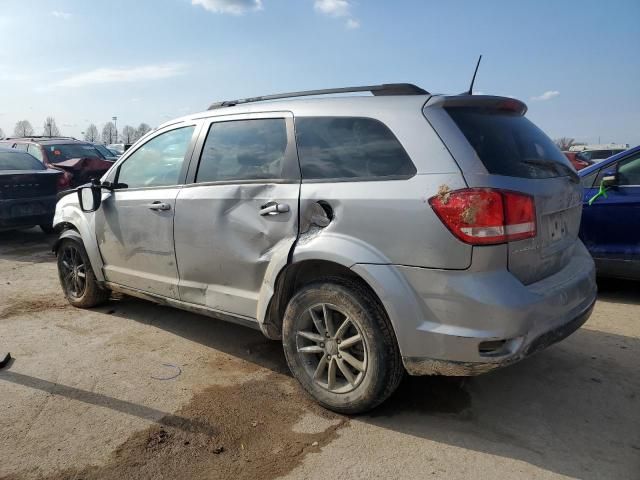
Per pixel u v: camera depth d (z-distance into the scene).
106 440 2.90
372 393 2.97
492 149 2.87
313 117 3.34
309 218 3.18
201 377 3.68
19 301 5.46
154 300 4.37
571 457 2.74
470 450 2.81
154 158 4.32
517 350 2.66
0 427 3.02
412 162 2.85
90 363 3.90
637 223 5.13
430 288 2.73
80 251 5.01
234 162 3.69
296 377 3.33
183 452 2.80
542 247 2.95
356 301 2.96
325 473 2.62
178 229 3.92
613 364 3.84
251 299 3.52
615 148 22.98
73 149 11.48
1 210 8.03
